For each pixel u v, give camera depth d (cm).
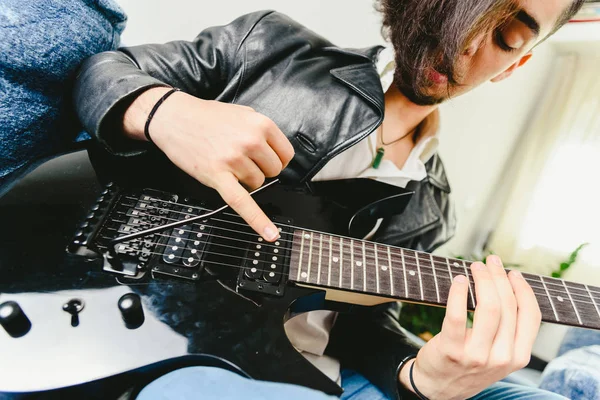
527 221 104
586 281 101
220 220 58
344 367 74
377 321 81
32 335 42
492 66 77
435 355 50
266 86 75
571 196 98
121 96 51
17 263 47
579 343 92
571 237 101
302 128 73
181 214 57
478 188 103
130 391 45
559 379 87
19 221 51
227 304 50
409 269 58
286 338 49
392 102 87
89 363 42
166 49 72
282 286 54
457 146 95
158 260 51
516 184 102
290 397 44
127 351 44
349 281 55
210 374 44
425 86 81
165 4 90
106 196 56
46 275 47
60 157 58
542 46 83
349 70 76
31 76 57
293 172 75
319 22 90
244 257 55
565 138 94
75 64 61
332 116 74
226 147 46
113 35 72
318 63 77
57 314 44
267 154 47
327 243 59
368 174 90
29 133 61
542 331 97
